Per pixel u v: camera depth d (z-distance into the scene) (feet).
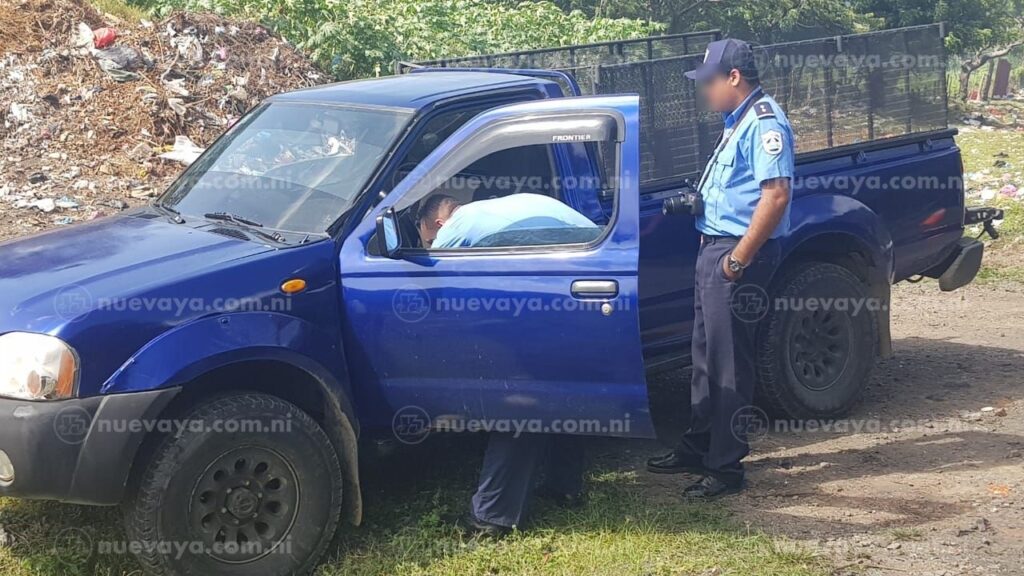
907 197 19.89
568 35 63.93
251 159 16.06
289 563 13.15
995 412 19.08
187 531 12.47
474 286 13.43
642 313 16.65
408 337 13.71
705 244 15.20
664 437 18.24
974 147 62.13
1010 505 14.93
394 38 50.88
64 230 15.84
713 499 15.42
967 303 28.60
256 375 13.71
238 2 47.80
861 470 16.48
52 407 11.75
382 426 14.33
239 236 14.15
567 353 13.23
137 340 12.25
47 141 35.68
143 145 35.94
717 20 103.40
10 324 12.25
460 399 13.84
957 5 112.47
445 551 13.76
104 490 12.01
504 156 15.33
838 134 19.25
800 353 18.13
